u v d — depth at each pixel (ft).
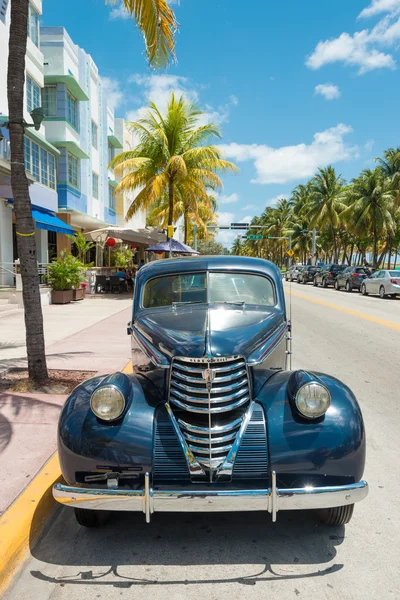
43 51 76.38
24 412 17.88
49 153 74.08
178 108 71.51
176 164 67.72
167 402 11.14
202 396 10.72
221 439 10.53
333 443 10.38
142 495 9.59
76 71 85.15
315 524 11.72
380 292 83.15
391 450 15.93
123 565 10.19
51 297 60.44
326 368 27.30
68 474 10.66
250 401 11.16
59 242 86.17
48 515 12.16
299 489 9.60
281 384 11.60
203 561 10.30
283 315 14.83
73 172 85.46
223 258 16.11
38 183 66.90
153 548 10.80
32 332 21.12
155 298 15.39
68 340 33.86
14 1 19.79
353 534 11.27
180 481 10.43
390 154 153.79
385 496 12.93
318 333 40.22
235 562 10.25
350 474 10.43
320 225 194.90
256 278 15.52
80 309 54.70
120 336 35.65
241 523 11.82
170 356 11.28
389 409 20.08
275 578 9.71
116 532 11.46
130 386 11.53
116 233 75.72
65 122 77.87
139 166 72.84
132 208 76.07
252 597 9.16
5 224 58.08
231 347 11.30
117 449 10.45
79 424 10.78
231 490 9.66
